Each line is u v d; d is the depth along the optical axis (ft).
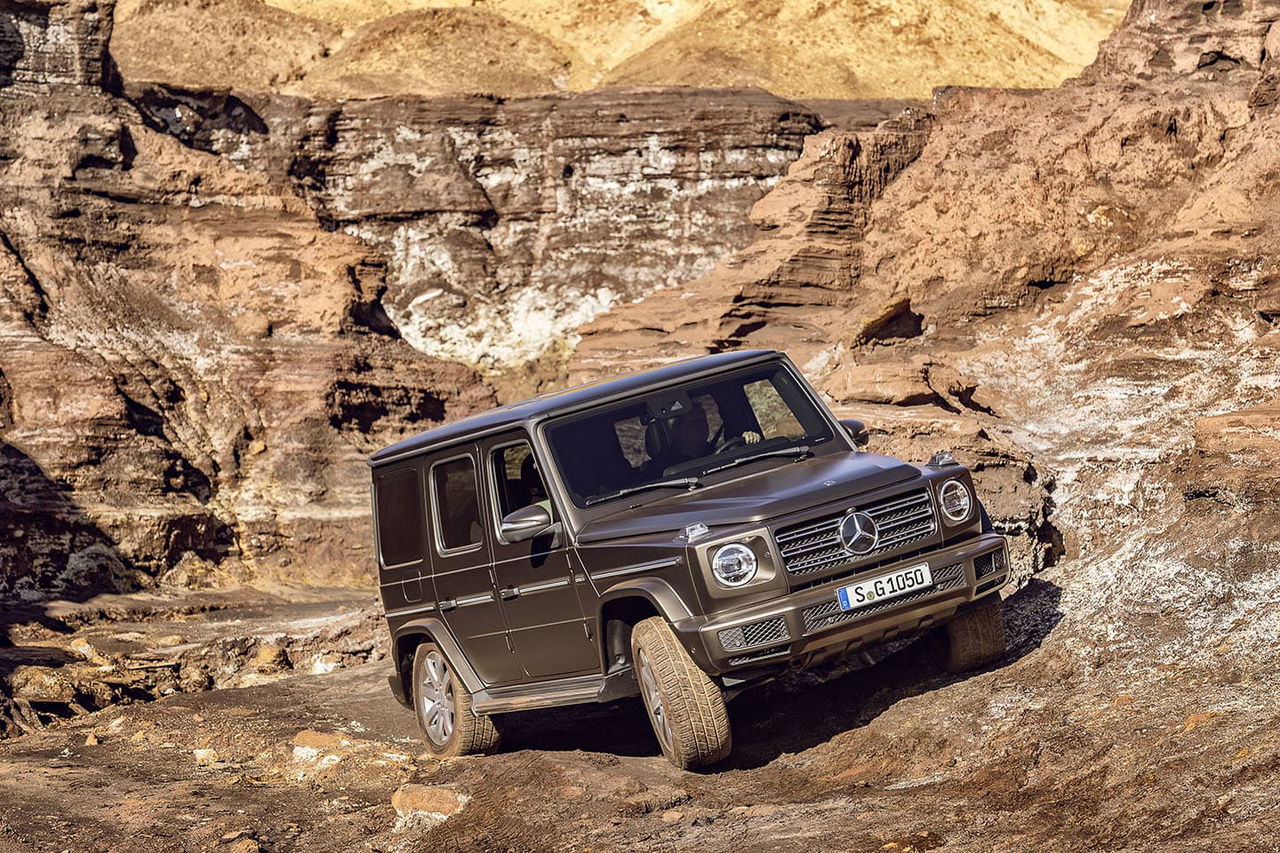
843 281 112.37
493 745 30.66
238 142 157.17
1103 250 96.73
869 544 24.73
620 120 156.97
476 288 154.10
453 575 29.94
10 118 121.39
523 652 28.63
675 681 24.71
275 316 120.06
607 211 156.25
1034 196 101.30
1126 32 113.80
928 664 29.37
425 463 30.68
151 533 92.84
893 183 117.91
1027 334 80.28
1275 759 17.93
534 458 27.43
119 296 116.78
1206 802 17.38
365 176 158.51
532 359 147.54
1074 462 56.29
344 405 111.75
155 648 62.64
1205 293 72.79
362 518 102.17
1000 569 26.55
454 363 125.59
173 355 113.70
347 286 122.31
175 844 25.18
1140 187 100.27
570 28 278.05
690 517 25.17
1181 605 28.04
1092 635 28.02
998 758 22.27
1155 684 23.84
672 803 23.66
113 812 28.32
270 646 61.31
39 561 87.35
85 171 122.21
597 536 26.08
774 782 24.50
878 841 19.11
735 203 154.30
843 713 28.19
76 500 93.04
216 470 105.40
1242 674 22.95
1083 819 18.25
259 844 24.61
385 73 250.16
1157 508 40.29
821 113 167.53
